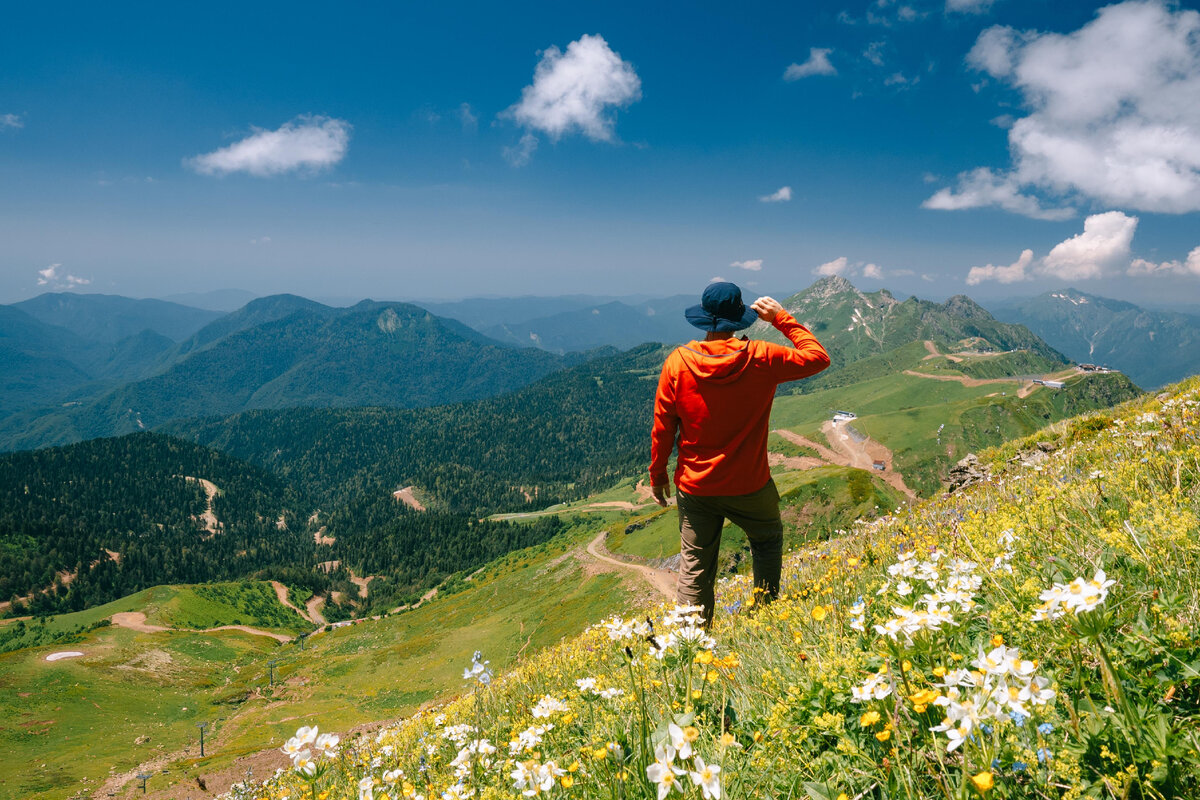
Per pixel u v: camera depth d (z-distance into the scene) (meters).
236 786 9.34
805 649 2.56
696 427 4.50
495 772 2.77
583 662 4.52
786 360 4.25
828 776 1.71
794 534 99.06
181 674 134.88
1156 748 1.33
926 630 1.81
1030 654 1.93
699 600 4.67
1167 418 5.39
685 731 1.67
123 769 84.00
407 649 118.75
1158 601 1.93
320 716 94.62
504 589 143.38
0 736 97.25
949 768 1.50
